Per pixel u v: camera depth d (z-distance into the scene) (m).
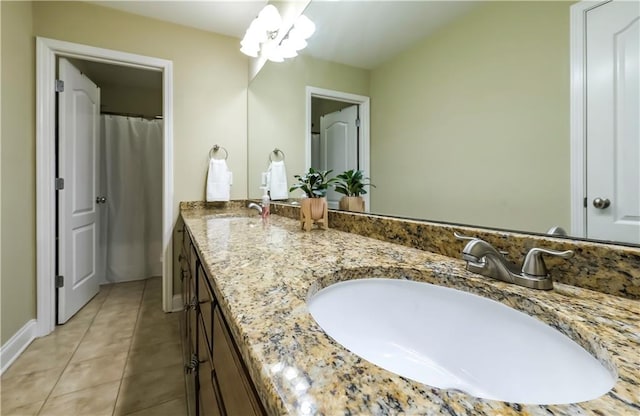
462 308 0.61
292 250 0.89
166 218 2.27
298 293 0.53
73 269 2.20
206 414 0.79
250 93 2.51
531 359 0.48
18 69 1.72
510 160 0.74
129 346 1.80
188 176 2.34
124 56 2.10
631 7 0.53
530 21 0.70
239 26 2.32
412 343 0.65
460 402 0.26
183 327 1.88
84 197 2.37
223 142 2.46
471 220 0.83
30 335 1.82
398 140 1.10
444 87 0.92
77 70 2.23
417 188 1.01
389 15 1.13
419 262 0.75
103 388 1.42
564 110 0.63
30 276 1.85
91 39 2.01
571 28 0.62
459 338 0.60
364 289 0.70
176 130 2.29
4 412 1.25
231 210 2.37
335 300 0.65
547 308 0.47
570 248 0.57
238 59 2.51
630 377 0.31
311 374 0.30
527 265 0.57
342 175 1.42
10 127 1.66
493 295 0.56
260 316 0.43
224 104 2.46
